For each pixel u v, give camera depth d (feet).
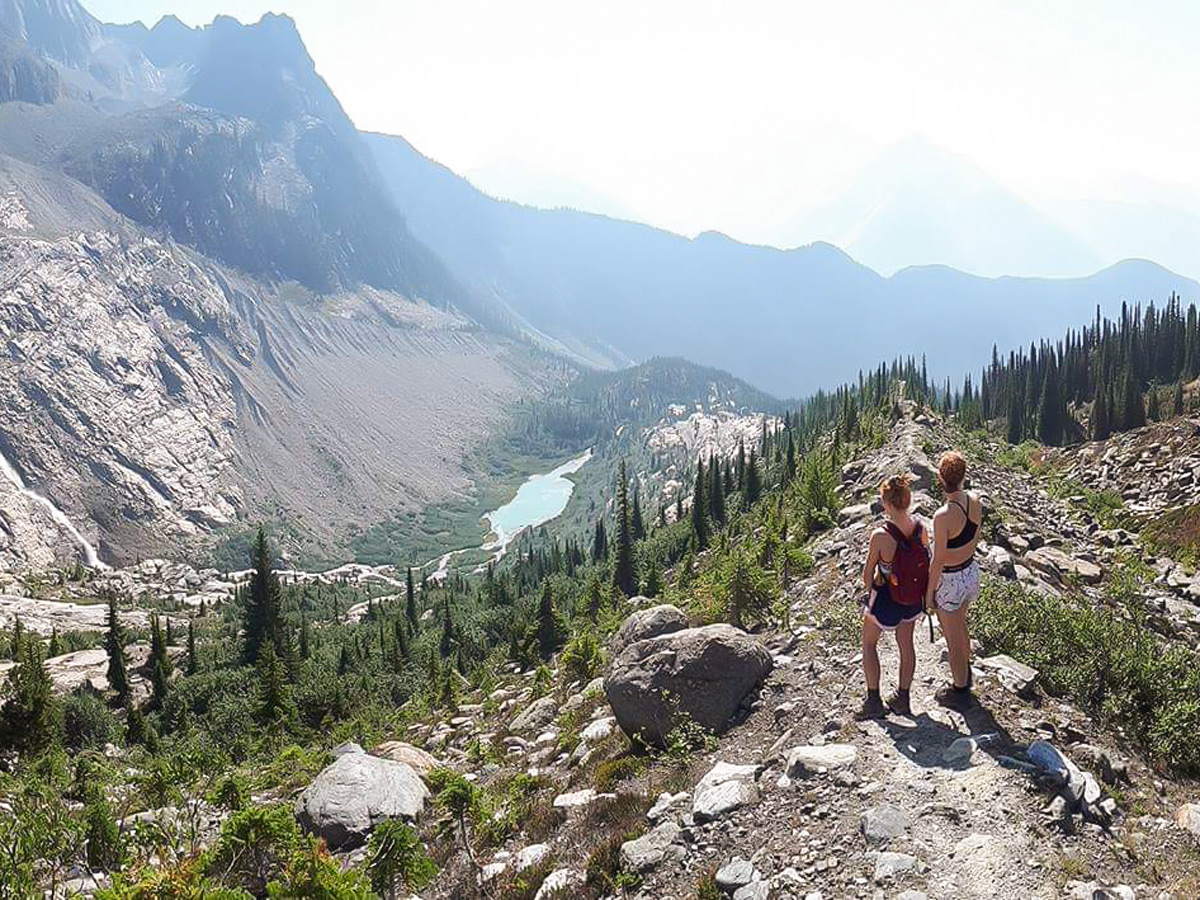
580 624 203.82
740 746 39.19
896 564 33.53
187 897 27.84
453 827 44.52
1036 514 140.46
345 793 50.01
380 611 540.93
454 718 110.83
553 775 52.11
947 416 329.93
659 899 27.96
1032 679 36.83
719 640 44.83
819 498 118.73
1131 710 37.35
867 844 26.30
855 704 36.68
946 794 27.89
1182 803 29.63
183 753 66.95
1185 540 142.82
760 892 25.59
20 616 544.62
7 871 36.01
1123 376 414.21
